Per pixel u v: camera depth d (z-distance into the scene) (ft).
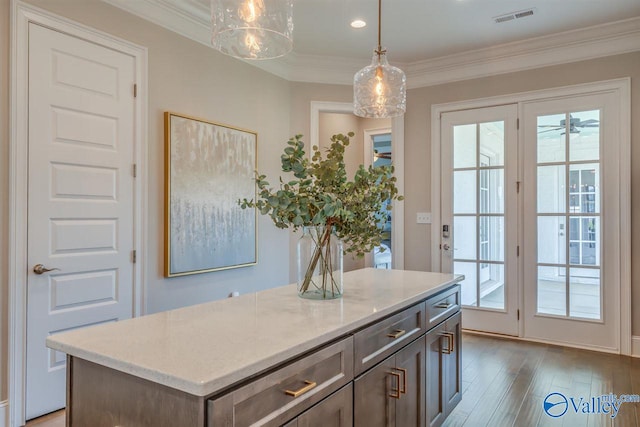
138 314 9.66
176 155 10.49
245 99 12.75
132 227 9.59
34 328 7.91
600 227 12.02
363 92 8.96
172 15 10.45
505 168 13.41
